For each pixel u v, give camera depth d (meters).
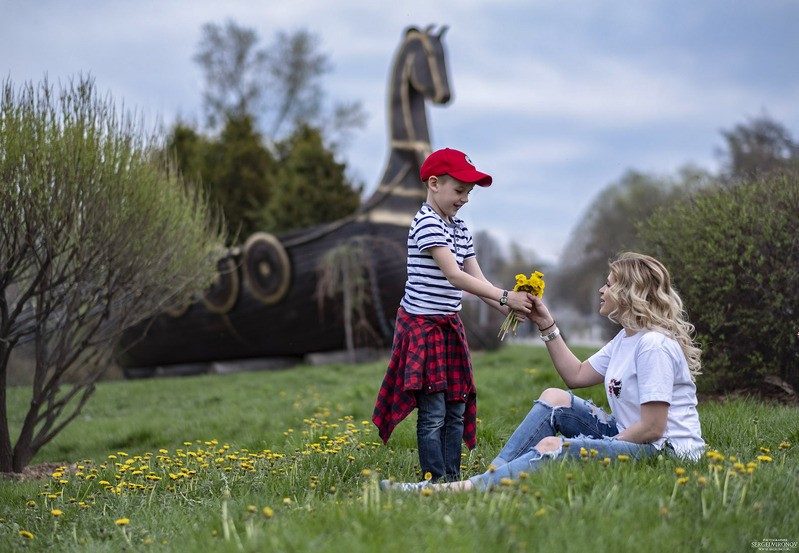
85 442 9.80
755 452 4.95
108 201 7.32
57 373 7.85
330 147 36.91
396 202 17.67
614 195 42.56
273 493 4.55
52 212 7.07
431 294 4.64
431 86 17.27
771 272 7.42
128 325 8.29
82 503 4.78
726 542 3.10
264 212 23.73
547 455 4.07
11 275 7.31
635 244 8.75
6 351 7.64
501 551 2.96
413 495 3.82
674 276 7.95
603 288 4.49
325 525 3.35
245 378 16.45
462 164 4.64
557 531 3.10
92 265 7.54
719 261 7.57
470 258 4.90
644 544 3.01
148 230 7.75
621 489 3.57
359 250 17.52
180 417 11.18
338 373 15.40
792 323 7.36
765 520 3.35
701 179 9.04
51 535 4.20
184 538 3.65
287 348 19.16
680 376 4.25
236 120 28.23
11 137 6.93
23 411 13.39
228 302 19.02
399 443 6.15
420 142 17.72
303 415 9.23
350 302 17.53
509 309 4.75
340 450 5.46
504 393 8.98
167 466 5.71
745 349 7.62
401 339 4.69
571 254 52.28
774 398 7.50
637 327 4.33
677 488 3.62
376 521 3.29
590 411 4.54
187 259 8.53
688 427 4.24
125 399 14.83
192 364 21.58
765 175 8.26
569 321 57.16
